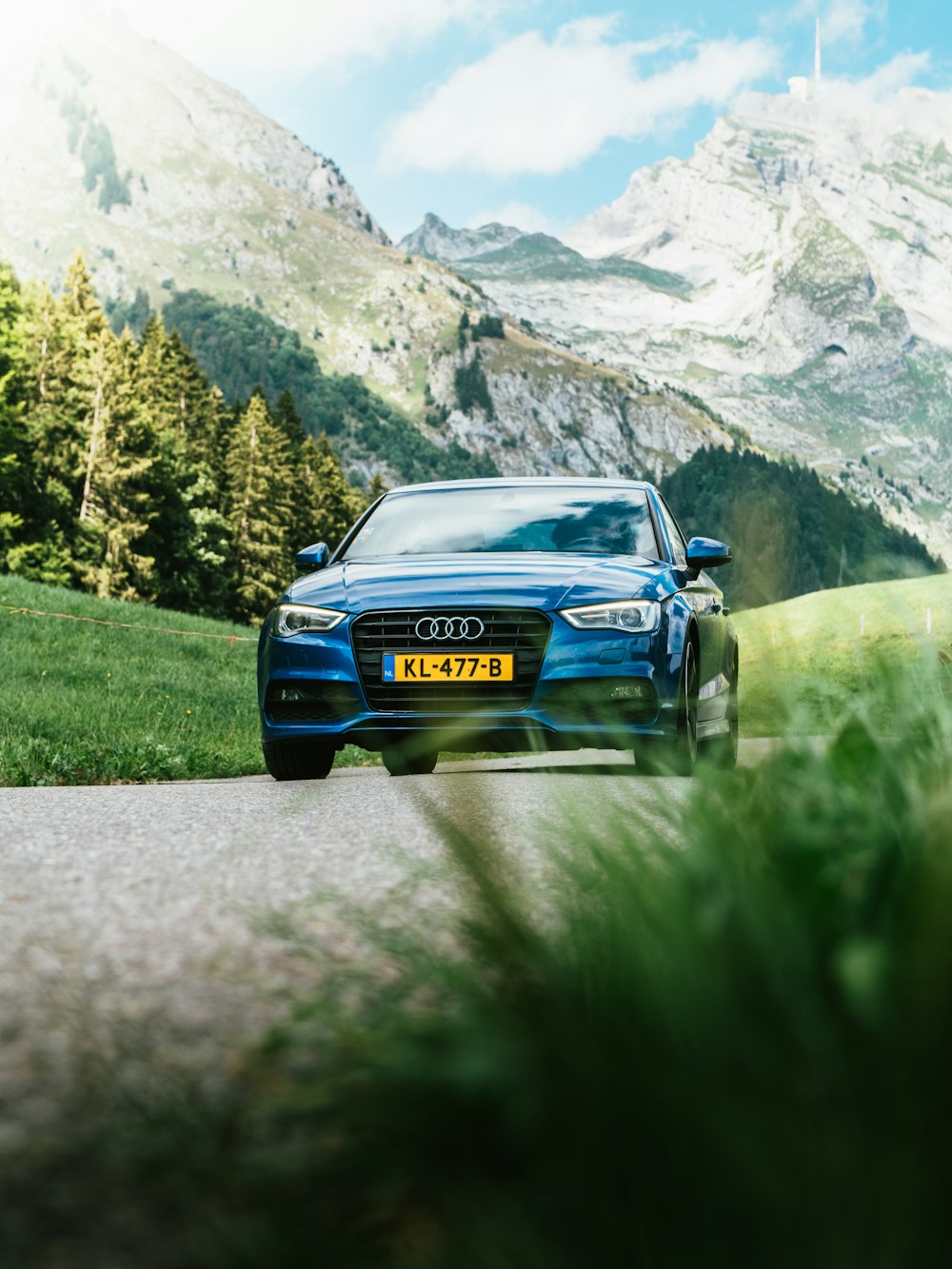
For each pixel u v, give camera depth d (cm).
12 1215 86
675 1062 82
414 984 111
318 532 8544
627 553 638
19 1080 117
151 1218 85
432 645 566
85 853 299
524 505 688
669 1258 73
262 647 614
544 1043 89
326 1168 88
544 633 559
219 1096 102
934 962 77
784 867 115
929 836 104
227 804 433
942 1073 73
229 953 171
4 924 204
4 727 1023
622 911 105
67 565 5159
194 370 7388
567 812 133
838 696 154
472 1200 83
